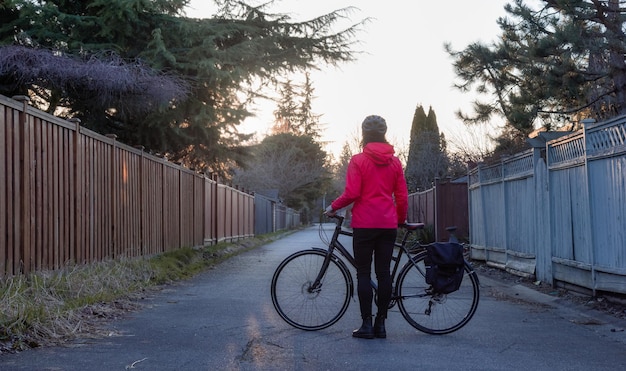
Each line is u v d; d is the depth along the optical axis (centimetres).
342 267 585
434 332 575
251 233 2953
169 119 1675
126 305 730
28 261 707
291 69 1858
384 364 454
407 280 580
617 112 1620
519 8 1631
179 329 587
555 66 1532
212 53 1650
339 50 1838
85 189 892
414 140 3647
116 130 1766
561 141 878
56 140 795
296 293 589
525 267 1048
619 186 704
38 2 1550
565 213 868
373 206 550
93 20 1551
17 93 1449
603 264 745
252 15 1750
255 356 476
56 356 470
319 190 6931
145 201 1190
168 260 1188
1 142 652
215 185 1969
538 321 652
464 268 577
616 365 459
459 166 2912
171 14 1692
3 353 476
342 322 631
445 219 1830
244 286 959
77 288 737
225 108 1758
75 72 1353
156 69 1513
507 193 1159
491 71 1853
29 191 716
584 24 1614
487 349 510
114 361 456
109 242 988
